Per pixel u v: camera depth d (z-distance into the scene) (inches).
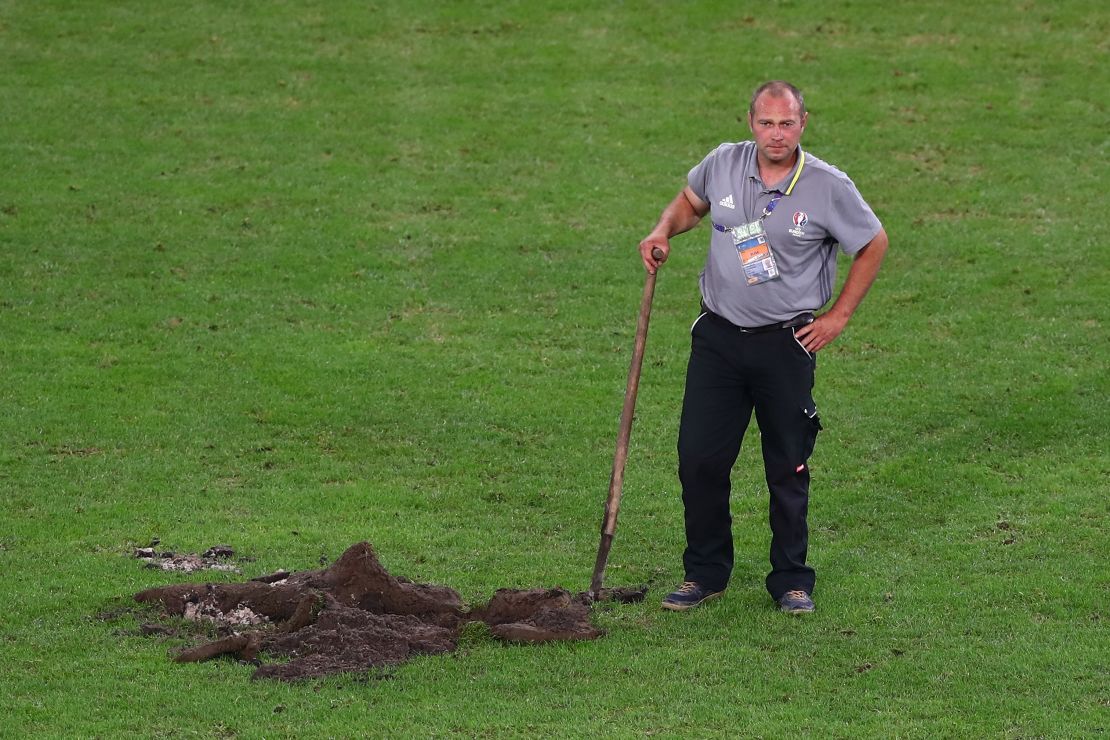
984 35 2701.8
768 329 961.5
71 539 1162.0
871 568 1104.2
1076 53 2630.4
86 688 849.5
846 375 1642.5
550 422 1510.8
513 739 781.3
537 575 1095.0
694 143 2348.7
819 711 824.3
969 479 1327.5
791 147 937.5
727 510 1018.7
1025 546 1149.7
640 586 1056.8
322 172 2230.6
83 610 987.3
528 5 2827.3
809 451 999.0
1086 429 1461.6
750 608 1008.9
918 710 825.5
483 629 932.0
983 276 1925.4
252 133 2345.0
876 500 1279.5
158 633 944.3
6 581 1047.0
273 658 896.3
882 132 2375.7
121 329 1744.6
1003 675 877.2
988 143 2340.1
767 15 2787.9
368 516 1245.1
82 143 2287.2
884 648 925.8
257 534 1180.5
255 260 1958.7
